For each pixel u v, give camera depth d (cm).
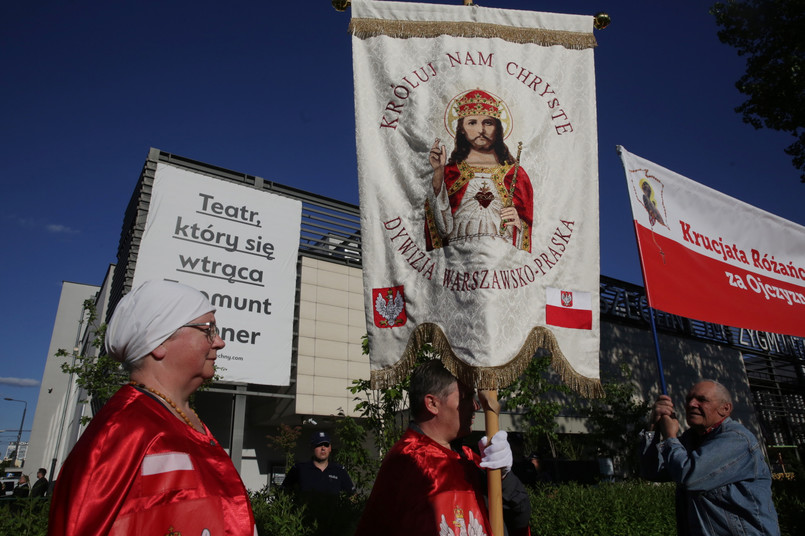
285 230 1872
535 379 836
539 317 304
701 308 409
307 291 1920
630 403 1388
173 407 182
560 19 365
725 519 286
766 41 1193
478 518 231
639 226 405
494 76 342
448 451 243
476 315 292
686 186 443
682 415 2208
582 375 305
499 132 330
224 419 1939
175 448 167
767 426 2684
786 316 449
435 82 341
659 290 392
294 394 1795
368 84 345
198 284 1655
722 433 300
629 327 2159
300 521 425
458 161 322
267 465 2008
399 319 309
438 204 318
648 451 315
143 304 186
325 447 595
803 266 480
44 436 3506
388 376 302
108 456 152
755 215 466
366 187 328
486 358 284
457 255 305
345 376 1902
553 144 339
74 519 141
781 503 628
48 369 3603
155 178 1659
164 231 1630
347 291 2009
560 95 350
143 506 154
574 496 630
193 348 191
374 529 234
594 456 1495
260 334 1728
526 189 323
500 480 243
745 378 2577
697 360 2386
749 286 444
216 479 175
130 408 167
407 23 353
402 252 317
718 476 284
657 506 638
